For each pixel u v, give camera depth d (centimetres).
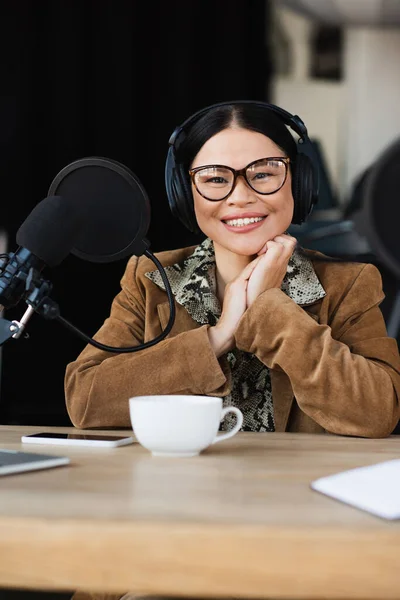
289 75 488
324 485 83
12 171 514
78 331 116
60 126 515
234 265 163
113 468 97
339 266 163
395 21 467
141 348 122
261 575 68
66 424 455
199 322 160
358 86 473
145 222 123
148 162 518
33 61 511
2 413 461
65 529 70
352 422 134
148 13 512
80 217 115
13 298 112
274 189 155
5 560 71
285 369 136
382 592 67
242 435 129
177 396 112
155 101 517
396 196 119
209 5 505
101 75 515
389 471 86
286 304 138
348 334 155
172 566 69
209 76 510
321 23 479
